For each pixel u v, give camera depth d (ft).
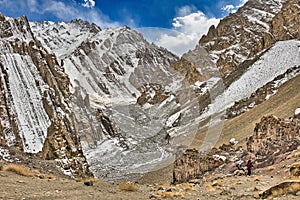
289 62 486.38
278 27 600.39
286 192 41.55
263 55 543.80
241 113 351.87
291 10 605.73
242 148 187.21
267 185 60.39
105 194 43.14
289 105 259.80
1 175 51.03
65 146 112.88
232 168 120.47
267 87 398.21
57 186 48.01
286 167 85.61
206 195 48.78
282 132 134.10
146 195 45.62
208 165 125.39
